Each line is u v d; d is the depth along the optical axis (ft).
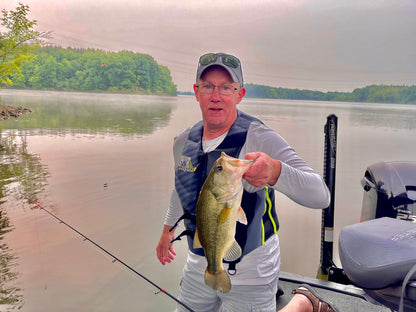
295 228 9.21
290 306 4.17
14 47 55.83
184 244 7.84
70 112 49.19
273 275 3.51
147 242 8.47
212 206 2.61
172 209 4.50
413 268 3.46
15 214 11.09
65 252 8.15
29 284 6.55
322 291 5.55
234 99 3.36
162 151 20.94
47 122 41.27
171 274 6.76
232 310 3.54
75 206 11.61
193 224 3.56
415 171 5.93
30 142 27.30
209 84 3.31
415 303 3.44
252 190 3.22
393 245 3.75
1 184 14.90
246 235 3.27
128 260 7.42
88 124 37.76
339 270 6.36
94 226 9.79
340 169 16.03
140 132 27.86
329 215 6.61
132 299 5.86
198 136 3.57
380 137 27.02
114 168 17.30
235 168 2.53
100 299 5.88
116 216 10.54
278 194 12.25
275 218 3.61
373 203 6.20
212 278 2.74
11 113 47.70
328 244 6.65
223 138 3.38
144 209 11.07
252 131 3.33
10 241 8.83
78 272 7.02
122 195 12.72
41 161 19.84
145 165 17.78
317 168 15.40
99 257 7.73
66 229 9.71
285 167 2.82
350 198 11.93
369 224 4.27
